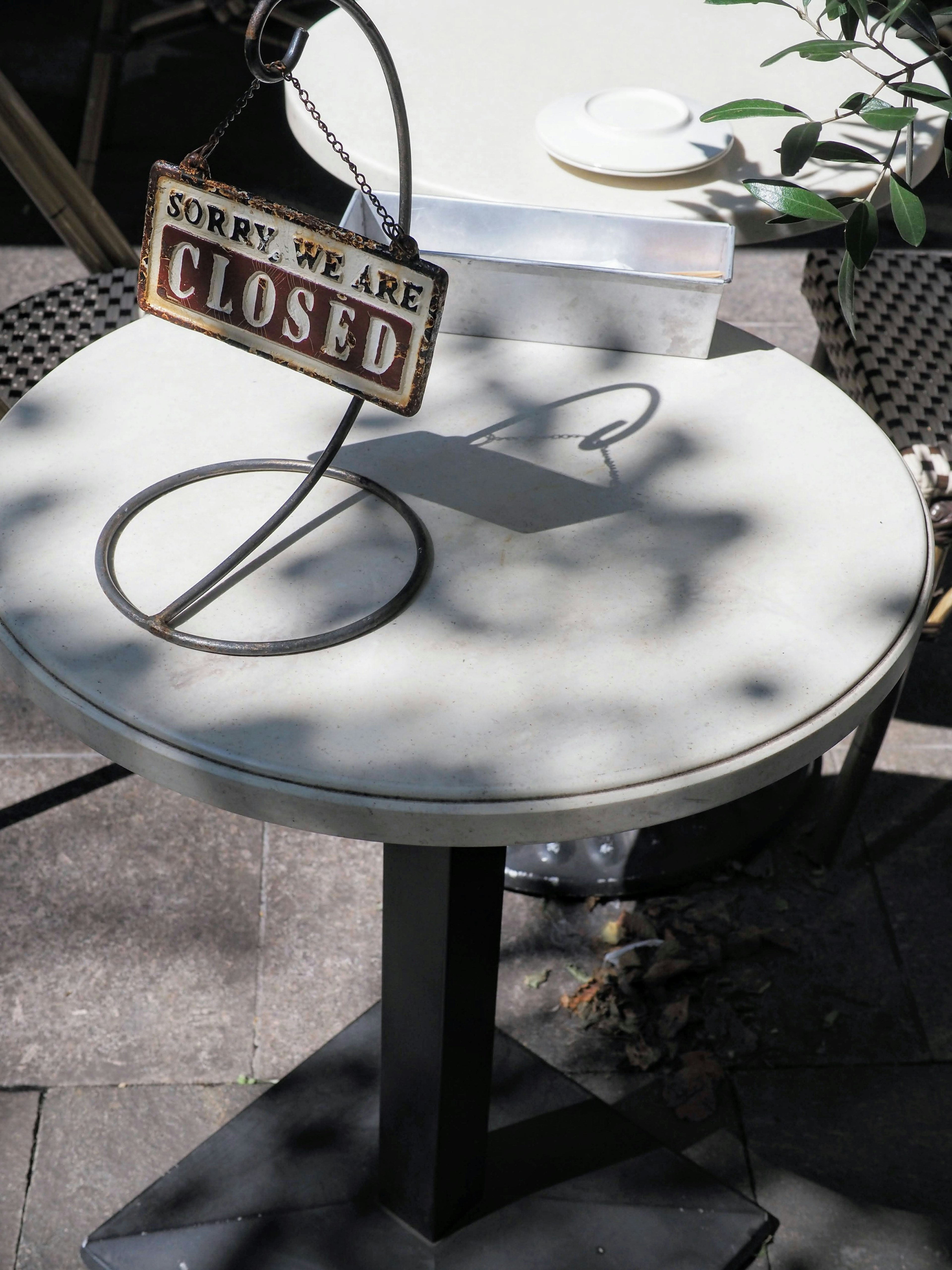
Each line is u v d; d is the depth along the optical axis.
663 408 1.20
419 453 1.13
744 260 3.48
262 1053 1.74
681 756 0.87
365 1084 1.67
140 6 4.42
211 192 0.91
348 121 1.65
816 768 2.17
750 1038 1.79
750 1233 1.52
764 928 1.93
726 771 0.87
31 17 4.41
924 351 1.96
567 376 1.24
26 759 2.13
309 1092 1.65
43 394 1.18
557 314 1.25
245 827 2.04
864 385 1.91
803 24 1.98
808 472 1.13
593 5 2.01
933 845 2.08
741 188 1.54
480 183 1.54
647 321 1.24
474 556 1.03
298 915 1.92
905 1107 1.72
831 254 2.15
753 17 1.99
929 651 2.43
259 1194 1.54
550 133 1.58
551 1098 1.66
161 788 2.10
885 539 1.06
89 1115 1.66
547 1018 1.81
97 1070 1.71
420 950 1.19
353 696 0.90
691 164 1.53
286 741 0.86
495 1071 1.69
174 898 1.93
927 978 1.88
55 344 1.93
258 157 3.79
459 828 0.85
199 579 0.99
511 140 1.64
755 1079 1.75
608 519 1.07
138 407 1.17
